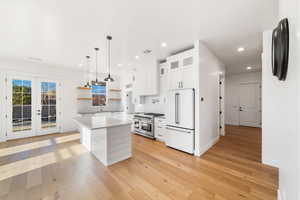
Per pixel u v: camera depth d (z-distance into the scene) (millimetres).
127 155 2951
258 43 3168
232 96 6898
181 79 3451
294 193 851
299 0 756
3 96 4184
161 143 4008
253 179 2141
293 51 896
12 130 4340
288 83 1039
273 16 2127
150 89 4773
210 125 3623
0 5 1818
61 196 1785
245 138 4430
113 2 1796
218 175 2268
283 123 1296
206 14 2082
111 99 6656
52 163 2732
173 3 1830
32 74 4633
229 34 2734
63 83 5305
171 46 3316
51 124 5070
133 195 1808
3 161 2814
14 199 1729
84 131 3771
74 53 3750
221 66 4598
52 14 2045
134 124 5254
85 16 2102
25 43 3082
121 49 3484
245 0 1787
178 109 3359
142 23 2314
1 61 4133
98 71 6004
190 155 3086
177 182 2086
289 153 1001
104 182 2092
